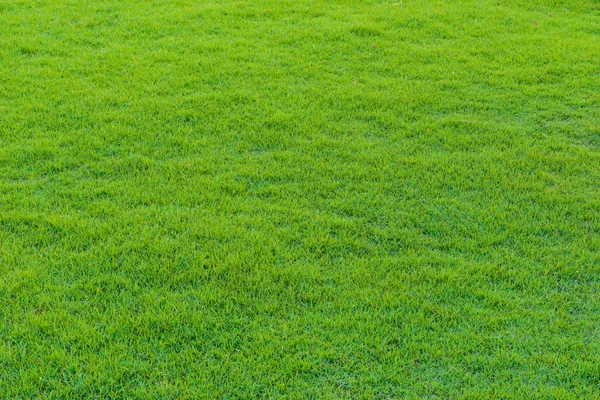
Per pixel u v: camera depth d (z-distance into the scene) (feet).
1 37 27.14
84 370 11.49
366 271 14.23
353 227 15.81
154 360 11.80
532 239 15.60
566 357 12.03
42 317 12.49
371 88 23.98
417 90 23.93
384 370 11.75
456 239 15.49
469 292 13.73
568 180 18.24
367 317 12.91
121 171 17.98
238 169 18.25
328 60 26.48
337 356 11.97
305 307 13.19
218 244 14.92
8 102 21.56
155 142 19.57
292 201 16.96
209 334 12.42
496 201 17.13
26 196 16.49
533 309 13.34
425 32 29.96
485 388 11.44
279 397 11.18
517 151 19.77
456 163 19.03
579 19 33.04
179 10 31.35
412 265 14.51
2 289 13.20
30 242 14.76
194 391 11.16
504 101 23.35
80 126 20.39
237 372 11.59
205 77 24.20
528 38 29.55
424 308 13.23
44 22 29.12
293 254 14.69
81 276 13.69
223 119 21.16
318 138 20.16
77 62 25.11
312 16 31.45
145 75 24.16
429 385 11.48
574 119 22.22
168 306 12.93
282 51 27.17
